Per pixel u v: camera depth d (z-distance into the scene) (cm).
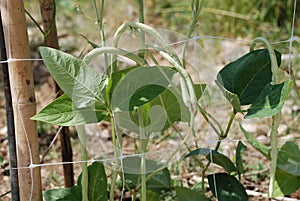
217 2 388
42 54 118
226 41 367
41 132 252
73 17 369
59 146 245
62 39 350
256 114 126
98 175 134
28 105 129
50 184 210
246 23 386
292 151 149
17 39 125
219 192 139
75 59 120
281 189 152
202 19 377
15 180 137
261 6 398
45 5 146
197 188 172
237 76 140
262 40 133
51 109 121
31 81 129
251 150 239
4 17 126
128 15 393
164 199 178
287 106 273
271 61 130
